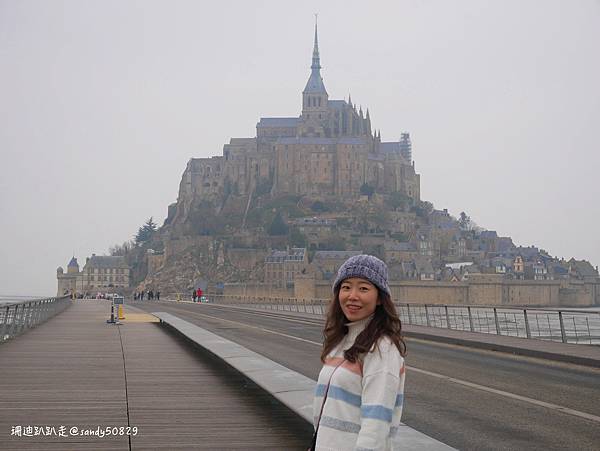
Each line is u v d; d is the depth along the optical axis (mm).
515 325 31953
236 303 101688
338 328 5195
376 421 4652
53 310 48656
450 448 8445
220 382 16266
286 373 14258
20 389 15141
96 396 14266
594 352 24031
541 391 16547
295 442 10328
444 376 19172
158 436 10688
